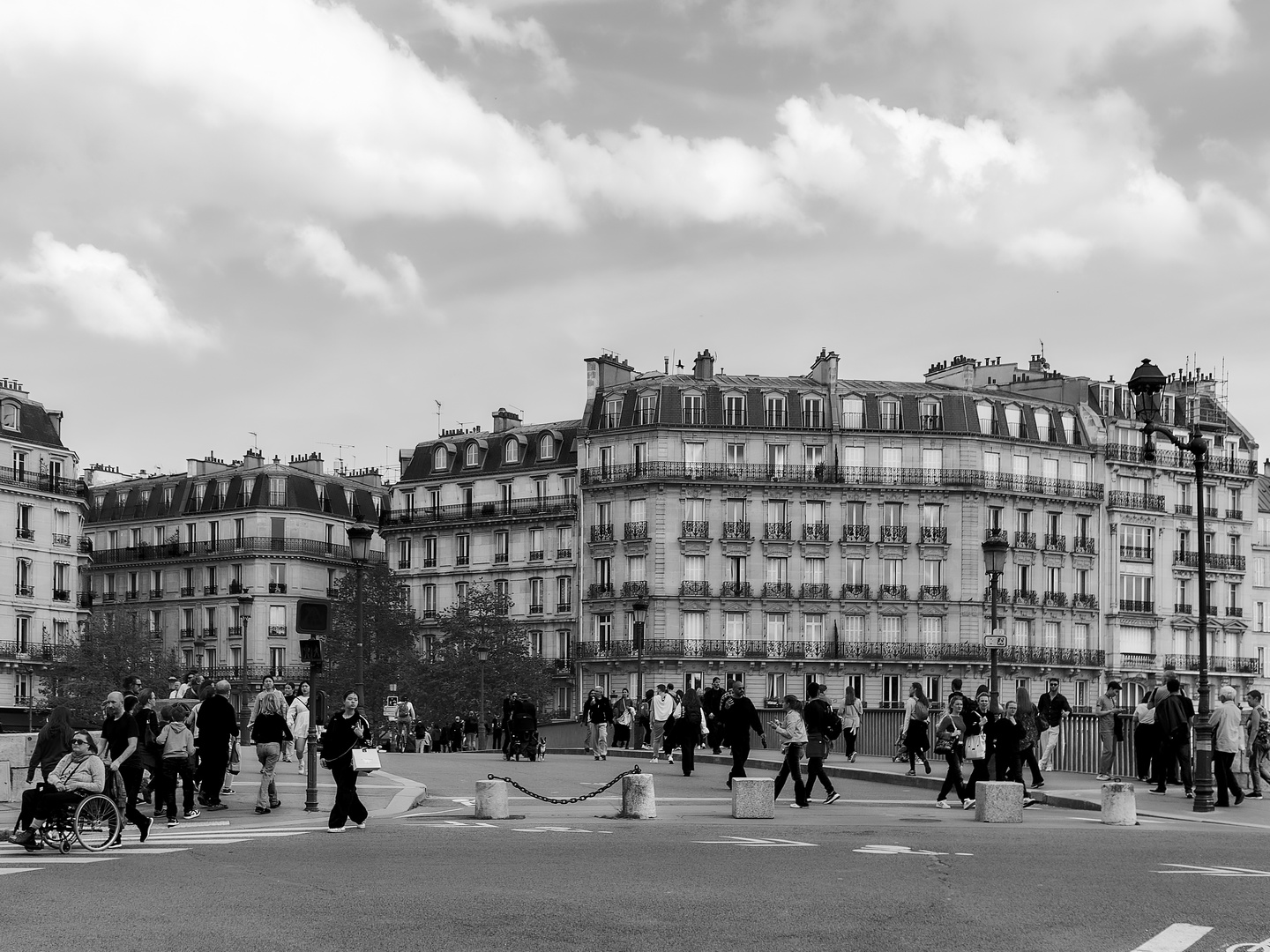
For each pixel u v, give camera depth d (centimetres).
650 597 9981
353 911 1594
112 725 2445
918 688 4122
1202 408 11362
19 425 10044
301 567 11581
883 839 2448
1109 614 10594
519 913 1585
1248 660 11200
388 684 10081
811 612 10038
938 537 10175
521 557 10706
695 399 10169
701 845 2308
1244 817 3058
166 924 1512
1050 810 3312
